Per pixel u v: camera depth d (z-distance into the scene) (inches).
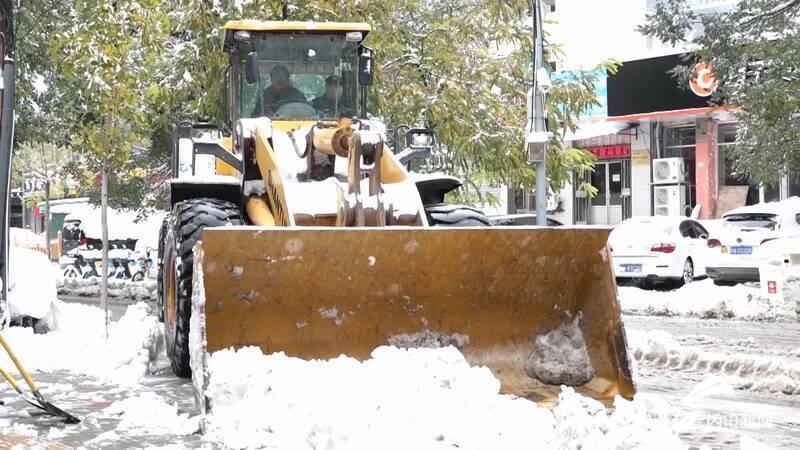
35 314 420.8
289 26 350.6
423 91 556.1
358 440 201.9
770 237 677.9
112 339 378.3
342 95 358.3
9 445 219.6
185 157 350.6
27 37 660.1
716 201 1027.3
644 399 217.3
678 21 655.1
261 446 210.1
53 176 1409.9
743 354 366.0
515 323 271.1
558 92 585.3
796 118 676.7
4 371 244.7
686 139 1055.0
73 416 244.7
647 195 1075.3
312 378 231.9
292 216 278.4
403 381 231.6
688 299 585.6
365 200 280.5
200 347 230.5
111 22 458.6
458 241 259.0
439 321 267.3
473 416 216.7
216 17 523.8
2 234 400.5
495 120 568.1
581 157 600.4
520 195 1154.0
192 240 294.8
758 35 617.0
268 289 255.4
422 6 577.9
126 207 901.8
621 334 260.7
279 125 345.7
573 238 263.9
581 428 195.6
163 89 533.3
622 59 1061.1
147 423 238.1
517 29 583.8
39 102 701.3
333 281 258.2
